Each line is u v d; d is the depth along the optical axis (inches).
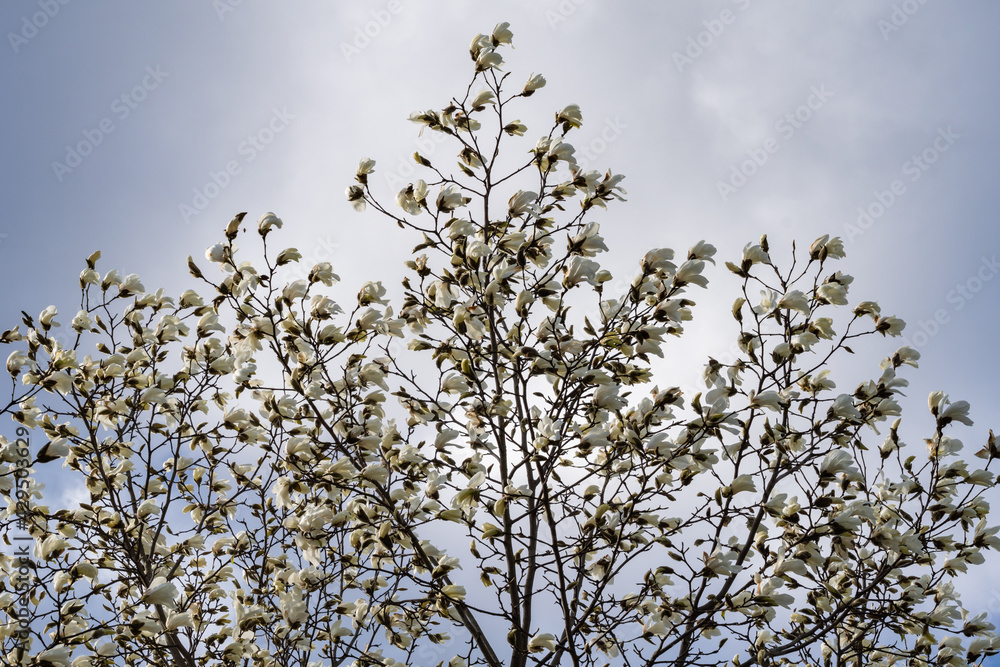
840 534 188.2
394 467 208.5
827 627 191.0
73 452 231.6
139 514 227.0
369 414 209.2
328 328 202.5
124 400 229.6
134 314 236.5
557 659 198.2
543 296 197.3
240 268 212.8
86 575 197.5
